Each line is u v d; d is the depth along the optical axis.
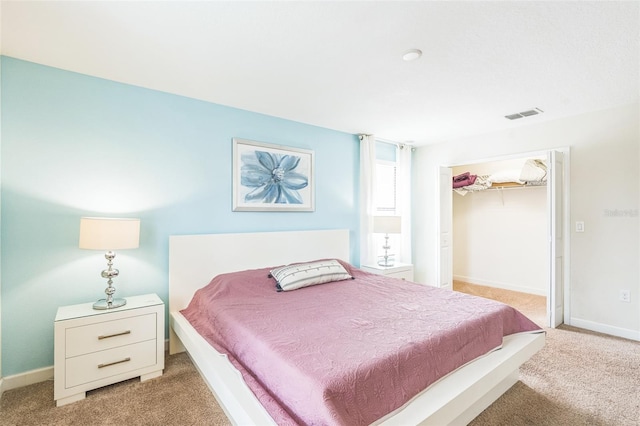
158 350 2.25
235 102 2.96
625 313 3.00
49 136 2.23
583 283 3.25
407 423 1.26
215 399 1.96
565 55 2.05
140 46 1.97
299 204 3.54
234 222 3.09
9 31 1.80
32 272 2.17
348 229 3.96
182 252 2.71
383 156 4.54
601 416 1.81
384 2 1.55
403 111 3.19
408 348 1.50
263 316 2.00
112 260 2.42
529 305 4.04
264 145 3.26
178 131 2.78
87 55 2.08
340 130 3.92
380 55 2.07
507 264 4.96
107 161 2.45
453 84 2.52
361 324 1.82
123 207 2.52
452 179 4.87
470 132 3.99
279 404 1.36
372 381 1.30
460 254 5.58
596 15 1.63
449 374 1.62
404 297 2.41
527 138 3.65
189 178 2.84
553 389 2.09
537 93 2.71
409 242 4.66
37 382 2.17
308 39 1.89
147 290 2.61
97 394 2.02
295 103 2.98
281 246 3.30
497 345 1.96
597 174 3.15
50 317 2.23
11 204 2.10
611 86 2.55
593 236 3.18
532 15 1.64
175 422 1.75
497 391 1.98
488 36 1.84
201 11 1.62
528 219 4.74
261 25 1.74
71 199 2.31
